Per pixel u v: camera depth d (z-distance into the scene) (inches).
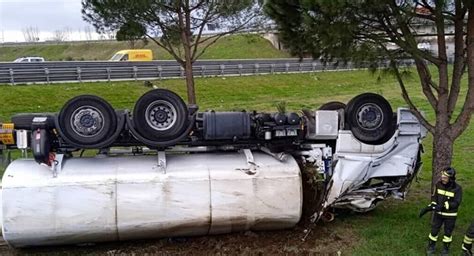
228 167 276.4
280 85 1050.1
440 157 303.7
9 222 248.2
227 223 273.6
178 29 614.5
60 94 783.1
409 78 337.7
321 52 316.8
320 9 275.0
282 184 277.4
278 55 1733.5
